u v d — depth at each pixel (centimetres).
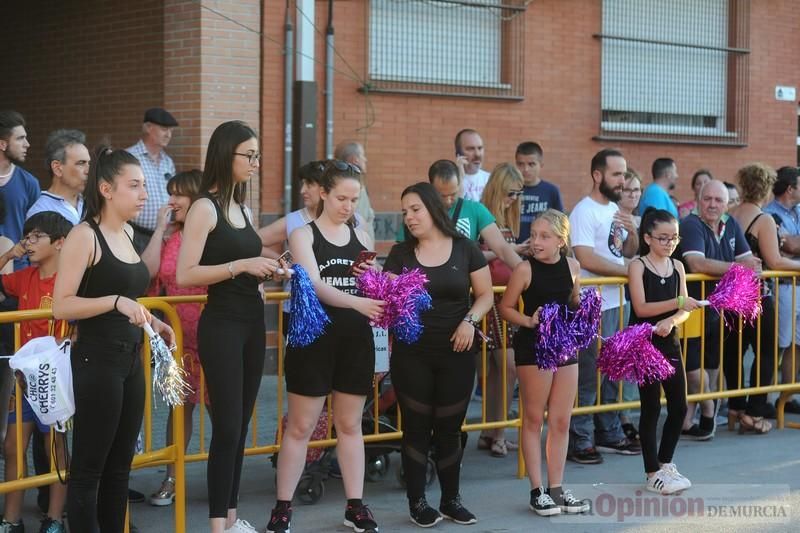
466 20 1383
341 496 806
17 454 652
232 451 638
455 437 735
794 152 1738
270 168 1224
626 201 1083
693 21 1612
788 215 1120
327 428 784
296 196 1238
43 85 1396
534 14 1434
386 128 1318
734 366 1019
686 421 1005
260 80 1213
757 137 1691
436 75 1361
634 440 976
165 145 1124
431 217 720
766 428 1034
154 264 772
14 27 1433
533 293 755
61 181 787
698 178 1375
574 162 1488
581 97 1488
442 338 713
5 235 846
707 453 947
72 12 1347
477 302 729
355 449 711
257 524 733
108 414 570
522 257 937
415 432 729
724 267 948
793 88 1728
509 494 816
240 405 636
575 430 908
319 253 690
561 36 1462
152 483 835
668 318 810
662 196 1236
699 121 1642
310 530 723
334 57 1269
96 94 1324
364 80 1295
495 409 921
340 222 699
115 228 586
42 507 739
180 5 1170
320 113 1262
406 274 682
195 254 625
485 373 870
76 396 566
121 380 575
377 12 1309
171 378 579
